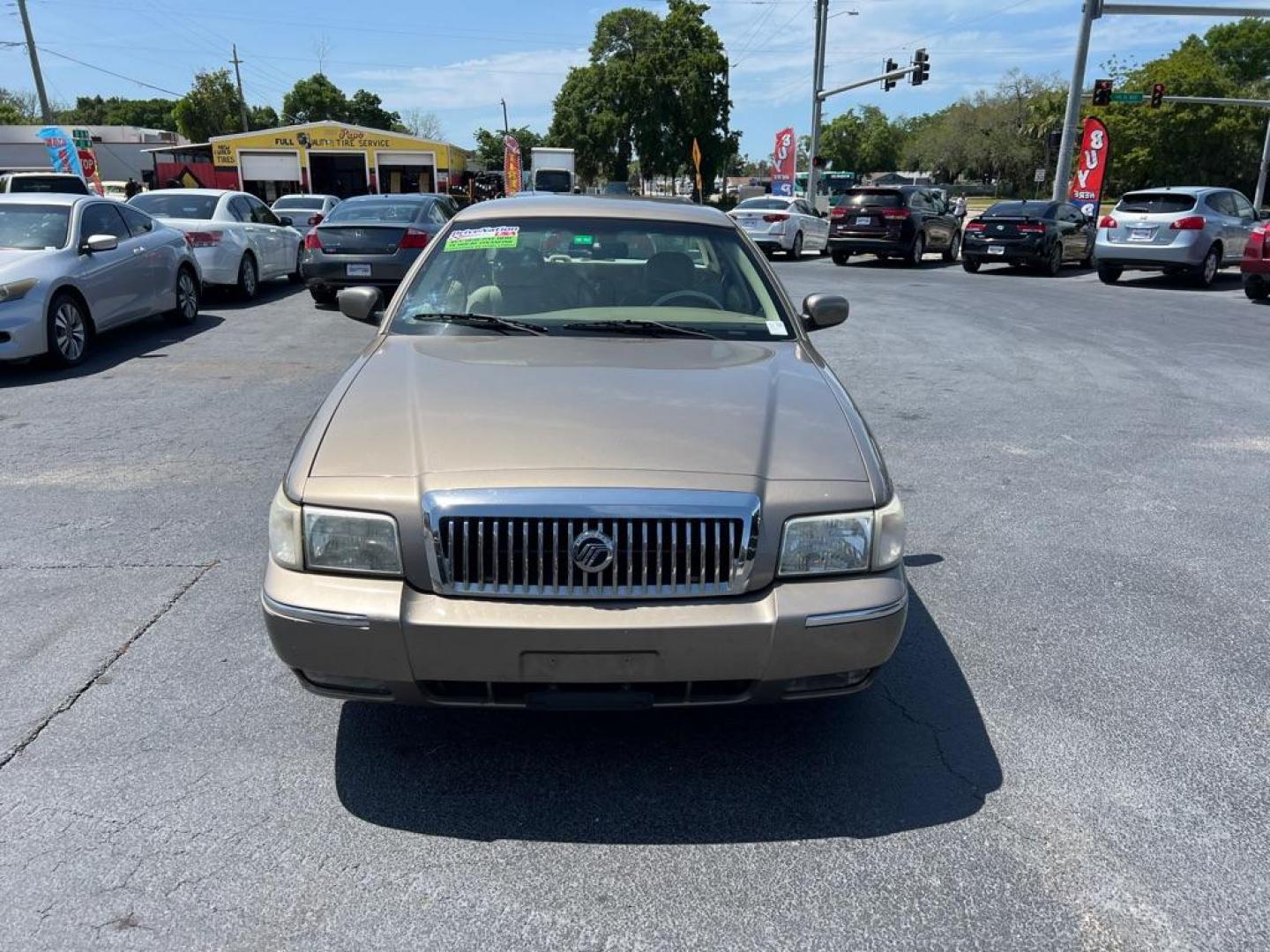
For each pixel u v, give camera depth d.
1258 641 3.88
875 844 2.65
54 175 20.20
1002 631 3.94
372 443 2.77
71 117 96.75
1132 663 3.69
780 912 2.40
